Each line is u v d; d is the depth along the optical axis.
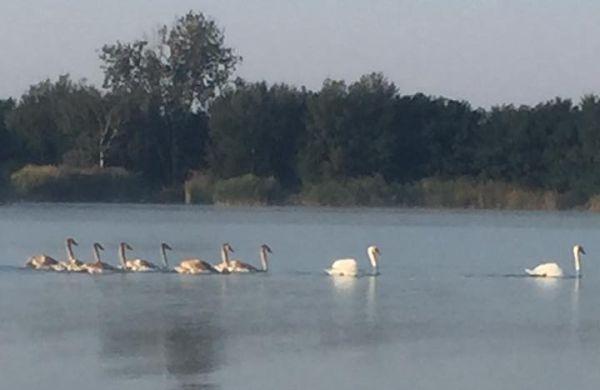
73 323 41.09
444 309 45.44
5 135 115.81
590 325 41.75
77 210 104.75
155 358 35.09
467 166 112.62
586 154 109.12
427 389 31.59
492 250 74.12
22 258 65.44
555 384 32.25
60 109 115.06
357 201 110.06
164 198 114.31
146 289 50.56
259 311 44.31
